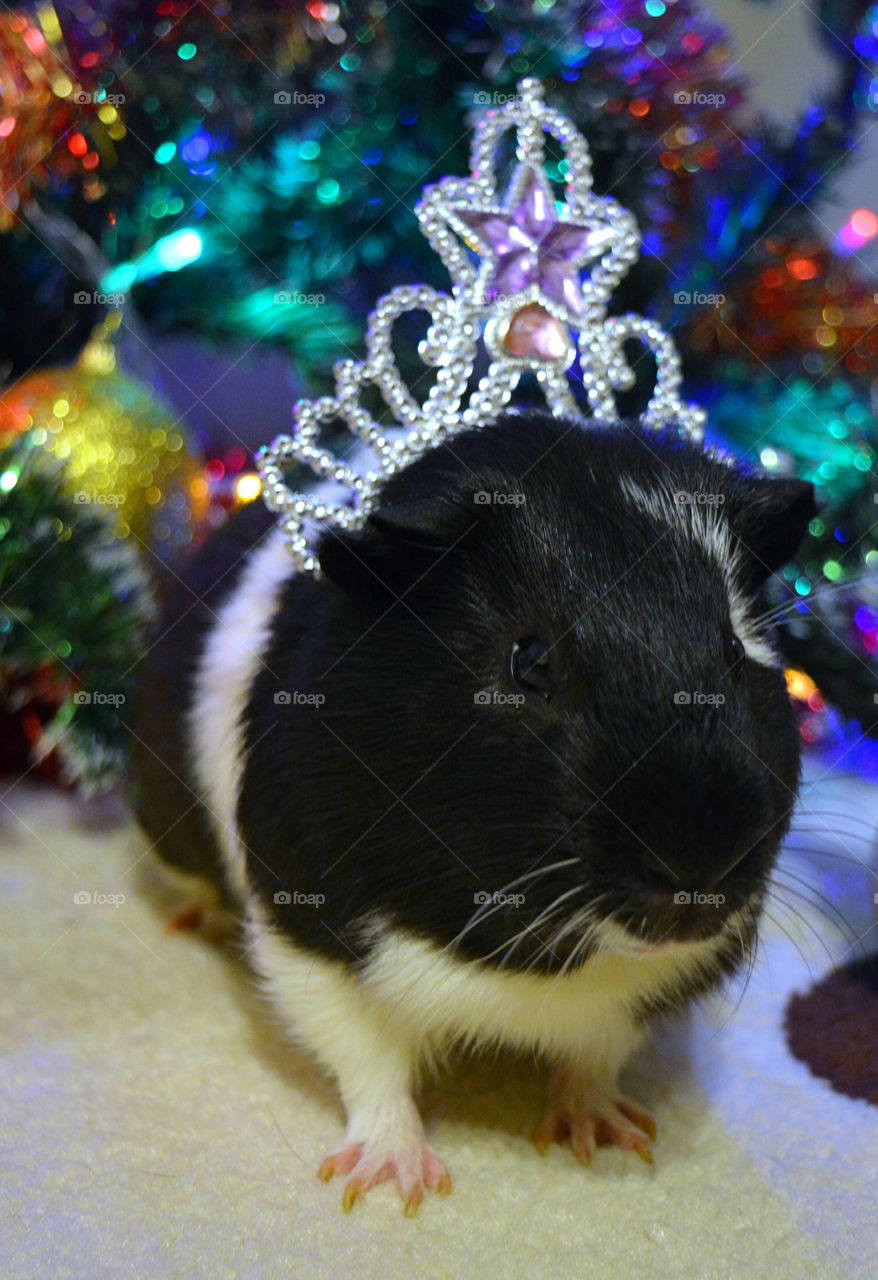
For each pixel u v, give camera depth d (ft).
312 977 1.00
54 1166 0.95
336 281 1.44
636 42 1.25
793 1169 0.98
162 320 1.49
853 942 1.25
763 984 1.20
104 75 1.24
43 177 1.26
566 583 0.91
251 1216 0.92
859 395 1.39
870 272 1.42
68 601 1.34
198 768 1.14
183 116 1.30
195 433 1.55
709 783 0.86
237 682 1.07
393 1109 1.00
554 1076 1.05
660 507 0.95
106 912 1.30
